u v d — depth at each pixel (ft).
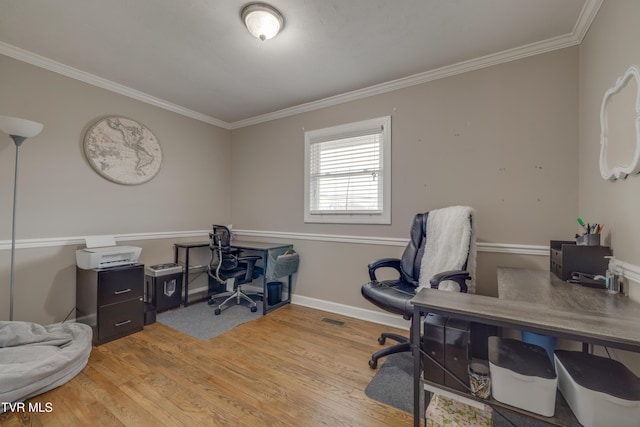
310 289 10.53
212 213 12.50
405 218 8.69
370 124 9.34
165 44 7.01
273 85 9.20
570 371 3.27
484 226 7.47
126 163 9.54
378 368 6.31
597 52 5.49
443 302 3.74
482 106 7.57
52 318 7.97
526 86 7.04
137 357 6.68
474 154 7.66
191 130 11.66
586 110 6.08
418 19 6.01
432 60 7.63
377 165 9.29
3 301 7.19
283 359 6.66
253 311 9.86
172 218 11.02
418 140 8.49
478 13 5.81
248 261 10.36
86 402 5.05
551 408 3.11
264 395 5.32
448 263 6.23
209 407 4.96
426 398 4.88
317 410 4.94
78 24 6.24
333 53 7.35
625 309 3.51
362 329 8.49
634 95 4.01
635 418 2.75
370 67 8.02
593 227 5.08
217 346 7.28
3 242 7.16
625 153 4.28
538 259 6.82
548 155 6.78
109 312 7.52
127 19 6.07
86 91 8.61
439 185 8.14
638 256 3.96
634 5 4.13
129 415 4.75
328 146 10.34
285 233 11.27
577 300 3.94
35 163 7.68
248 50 7.24
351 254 9.67
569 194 6.55
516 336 7.06
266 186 11.97
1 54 7.11
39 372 5.17
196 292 11.84
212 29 6.40
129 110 9.67
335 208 10.07
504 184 7.26
